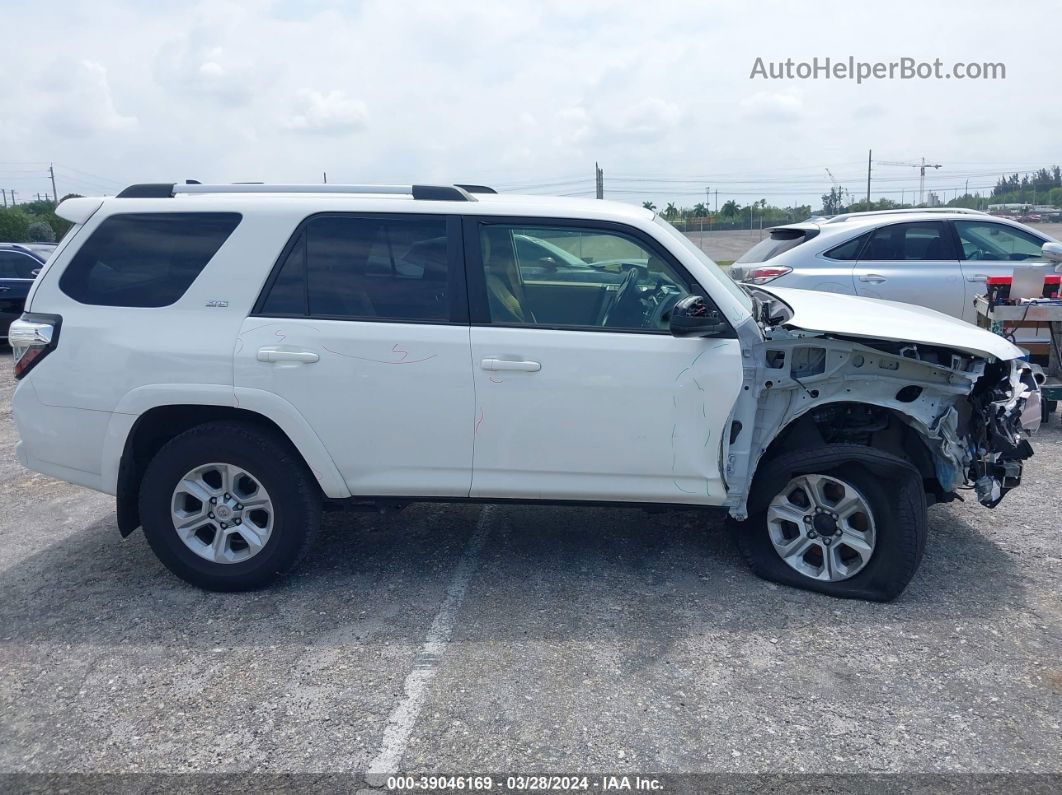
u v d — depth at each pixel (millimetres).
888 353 3814
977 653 3486
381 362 3859
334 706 3156
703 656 3475
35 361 4016
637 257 3951
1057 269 6516
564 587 4121
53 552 4668
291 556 4031
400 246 3955
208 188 4219
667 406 3838
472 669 3387
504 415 3871
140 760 2875
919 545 3807
